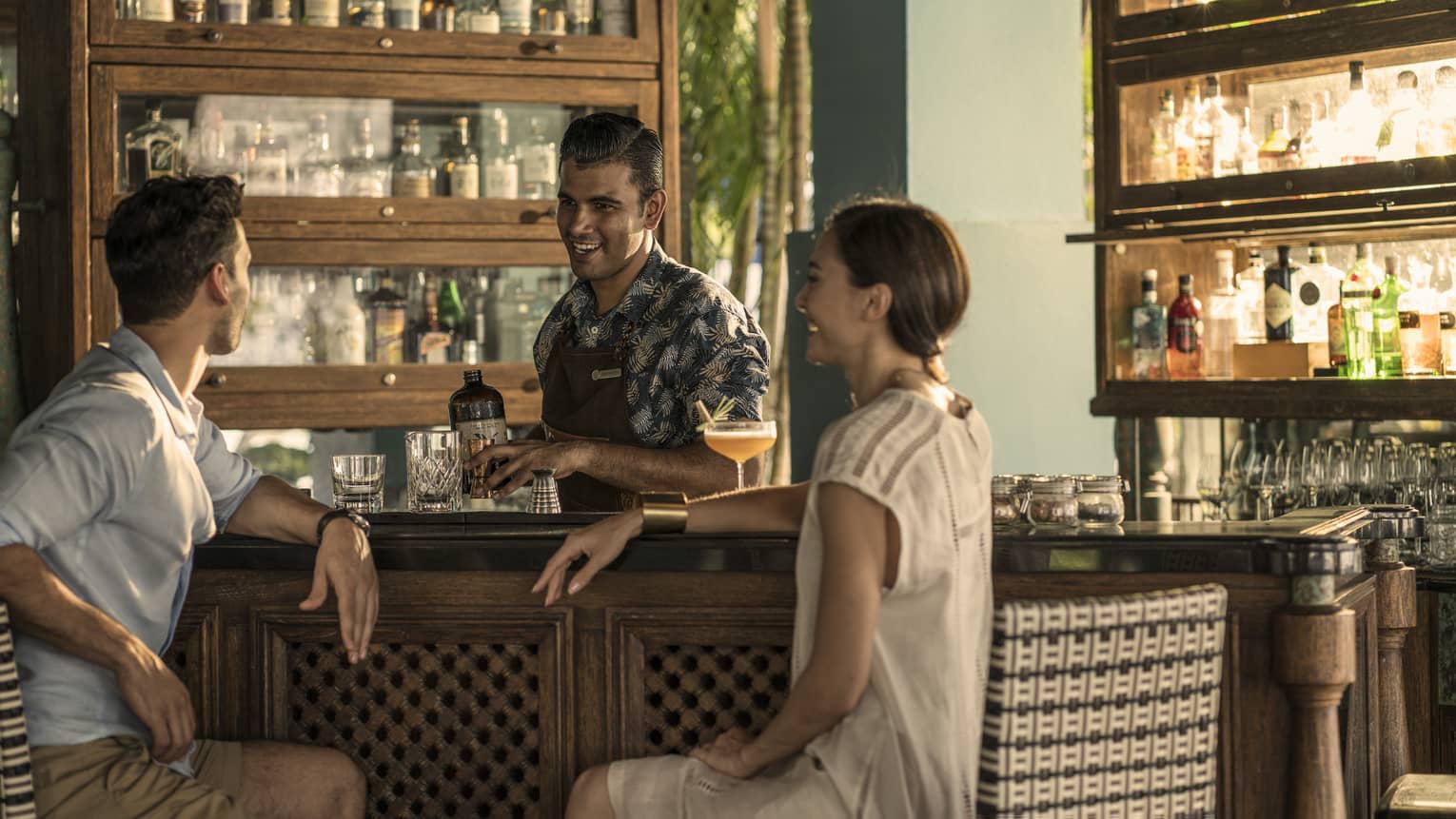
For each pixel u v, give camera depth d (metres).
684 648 2.35
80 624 2.05
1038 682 1.85
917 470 1.95
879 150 5.00
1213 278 4.15
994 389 4.95
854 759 1.99
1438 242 3.72
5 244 4.14
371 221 4.39
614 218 3.11
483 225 4.48
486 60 4.45
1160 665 1.95
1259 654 2.20
